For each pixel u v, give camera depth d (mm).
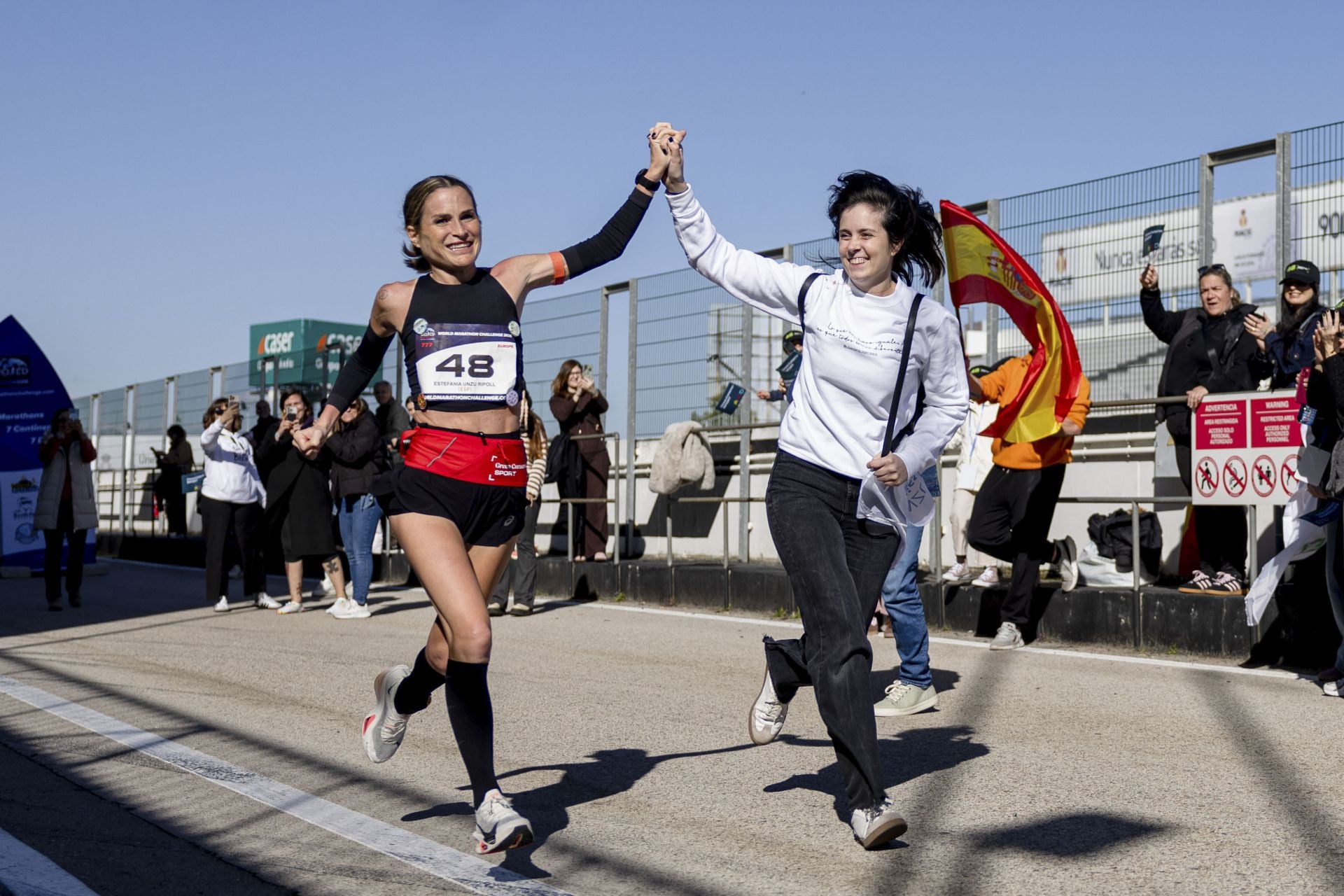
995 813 4359
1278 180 8656
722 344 12672
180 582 15859
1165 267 9289
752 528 12961
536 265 4043
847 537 4156
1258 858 3773
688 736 5789
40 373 17031
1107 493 10242
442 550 3805
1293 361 7586
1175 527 9867
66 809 4516
